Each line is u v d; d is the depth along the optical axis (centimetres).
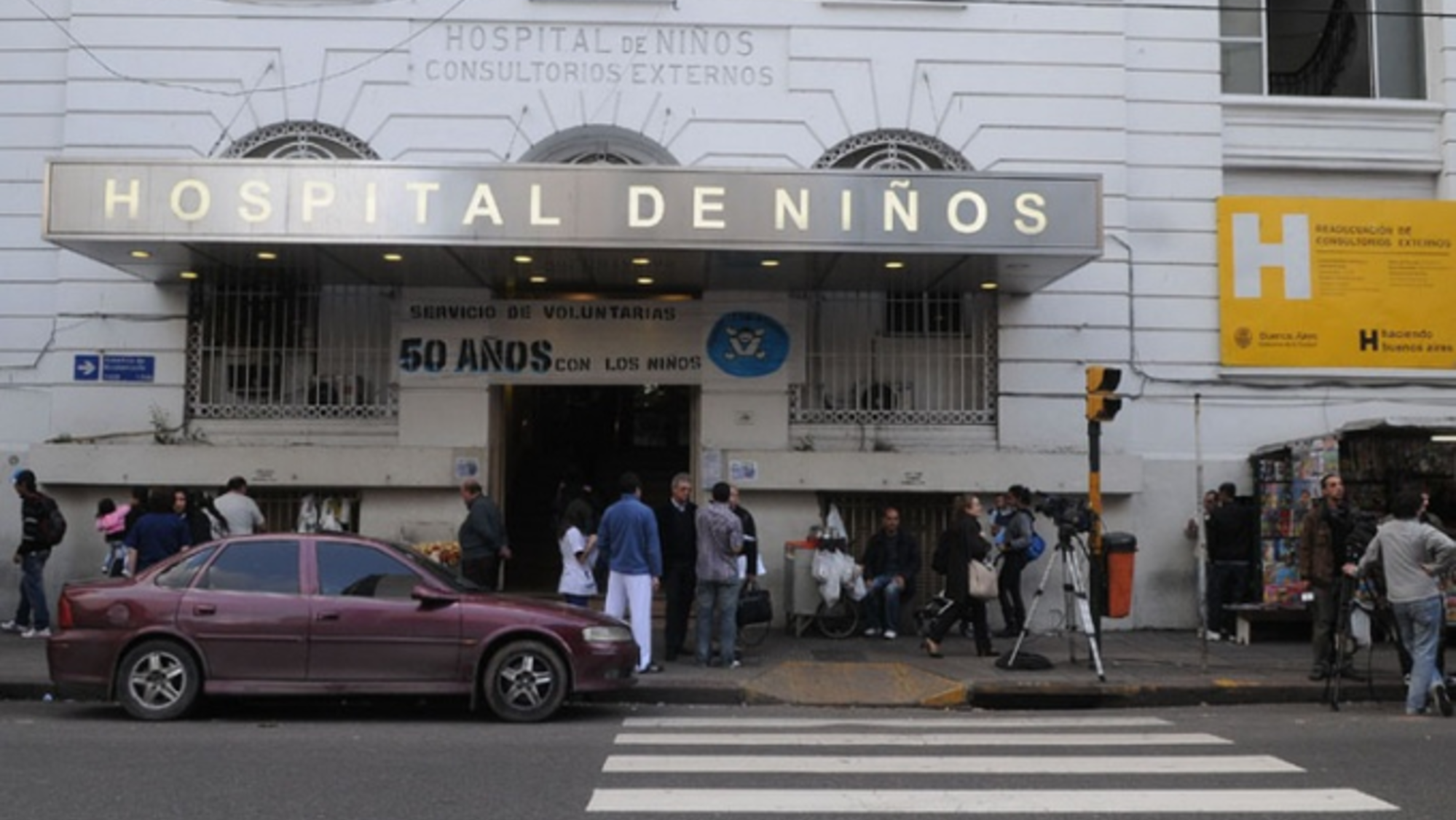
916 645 1459
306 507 1541
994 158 1574
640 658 1226
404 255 1362
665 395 2022
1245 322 1612
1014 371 1578
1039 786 783
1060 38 1588
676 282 1525
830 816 702
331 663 1011
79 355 1538
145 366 1541
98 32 1535
